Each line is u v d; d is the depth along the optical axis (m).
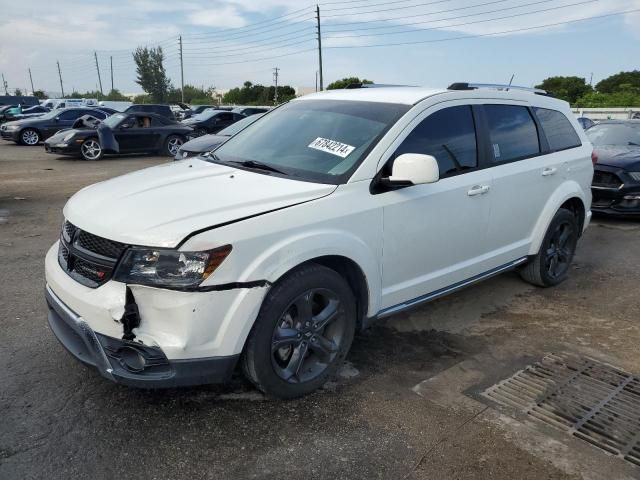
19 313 4.27
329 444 2.81
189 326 2.63
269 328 2.89
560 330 4.30
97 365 2.78
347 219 3.17
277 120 4.24
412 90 4.09
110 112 24.47
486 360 3.78
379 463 2.68
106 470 2.57
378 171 3.38
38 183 11.16
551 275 5.16
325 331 3.30
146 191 3.14
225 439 2.82
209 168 3.65
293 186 3.17
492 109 4.30
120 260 2.66
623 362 3.79
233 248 2.68
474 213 4.00
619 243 6.99
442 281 3.92
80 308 2.76
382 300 3.51
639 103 43.78
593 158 5.43
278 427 2.93
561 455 2.77
